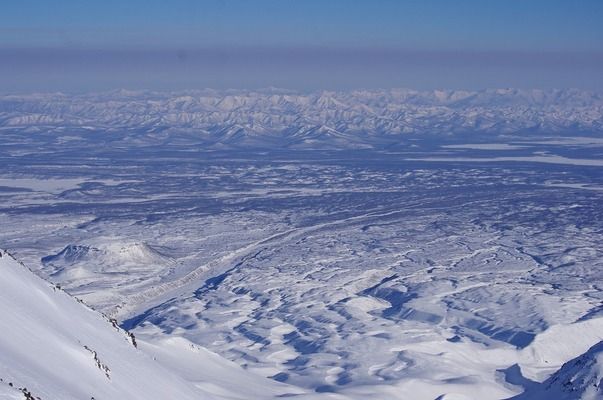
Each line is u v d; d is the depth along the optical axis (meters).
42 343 26.98
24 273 36.53
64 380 24.50
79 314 36.47
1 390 19.12
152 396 30.39
